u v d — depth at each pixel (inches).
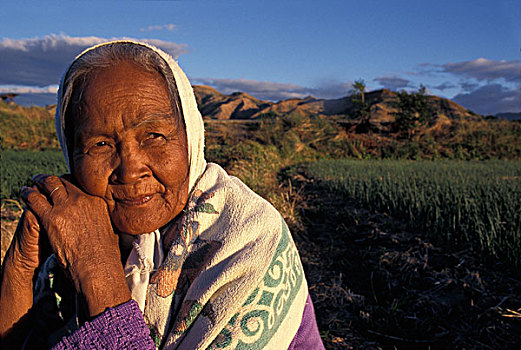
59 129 39.1
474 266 196.5
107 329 32.1
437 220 248.8
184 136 37.9
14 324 40.0
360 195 370.9
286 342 36.8
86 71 34.4
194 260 37.7
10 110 1178.0
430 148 1025.5
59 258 36.0
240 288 35.2
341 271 213.9
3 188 387.9
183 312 36.0
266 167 598.5
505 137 1021.8
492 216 237.8
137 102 33.8
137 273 37.2
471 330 151.1
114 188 35.6
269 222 38.4
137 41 38.0
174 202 37.3
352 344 149.9
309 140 1057.5
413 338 151.6
